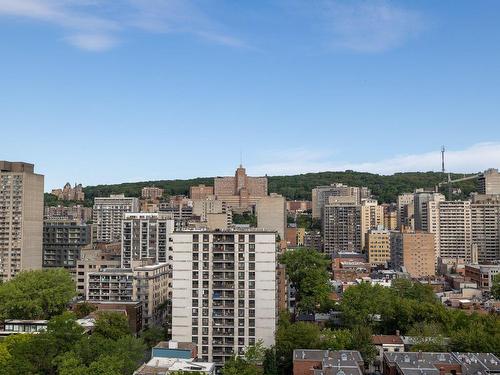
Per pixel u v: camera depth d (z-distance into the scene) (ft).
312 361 591.37
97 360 563.07
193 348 629.51
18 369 565.94
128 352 604.49
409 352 641.81
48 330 648.79
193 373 511.40
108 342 610.65
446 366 588.50
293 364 600.80
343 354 605.73
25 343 601.21
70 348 610.24
